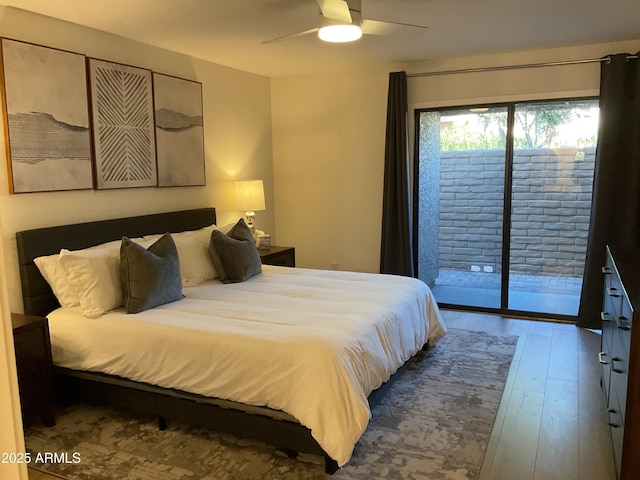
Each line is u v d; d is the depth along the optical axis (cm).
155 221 421
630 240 428
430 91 511
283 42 418
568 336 438
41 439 284
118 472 252
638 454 206
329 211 579
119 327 292
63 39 350
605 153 430
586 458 255
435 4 329
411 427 287
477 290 530
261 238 522
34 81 328
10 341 60
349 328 276
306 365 243
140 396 291
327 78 557
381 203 550
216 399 266
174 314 306
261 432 257
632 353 202
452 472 244
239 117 536
